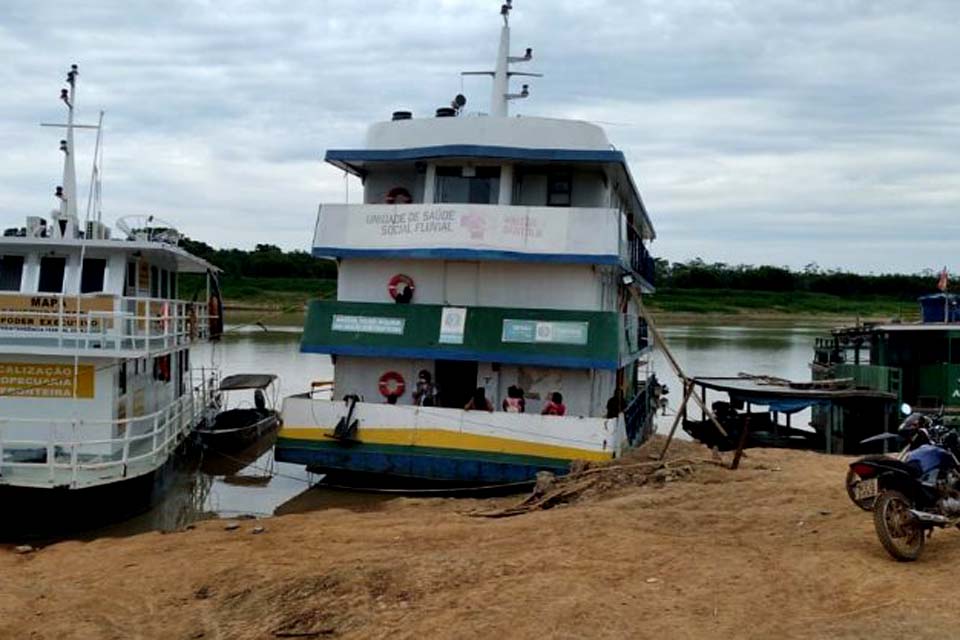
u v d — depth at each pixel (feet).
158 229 65.77
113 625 29.58
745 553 31.27
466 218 61.31
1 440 48.60
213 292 81.51
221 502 59.16
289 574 32.76
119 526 52.13
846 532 33.32
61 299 52.75
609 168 65.26
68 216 63.77
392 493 58.23
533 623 24.97
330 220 64.13
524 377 62.54
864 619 23.82
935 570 27.89
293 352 174.81
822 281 399.03
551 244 60.59
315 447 57.67
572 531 35.99
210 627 28.53
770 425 89.40
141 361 62.28
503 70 74.18
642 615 25.13
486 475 55.57
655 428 100.17
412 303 63.67
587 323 59.41
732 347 213.87
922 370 74.69
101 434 54.13
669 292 386.73
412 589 29.22
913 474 29.53
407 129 65.46
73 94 65.31
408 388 63.72
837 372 91.56
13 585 34.73
